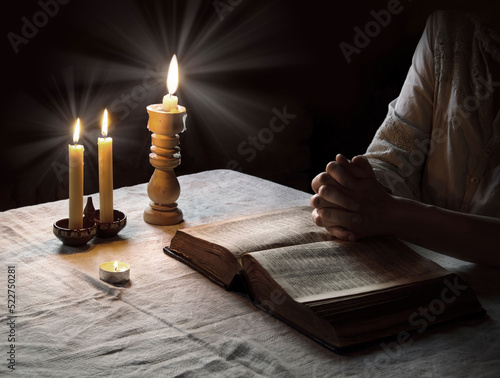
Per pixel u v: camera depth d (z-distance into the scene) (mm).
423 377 964
